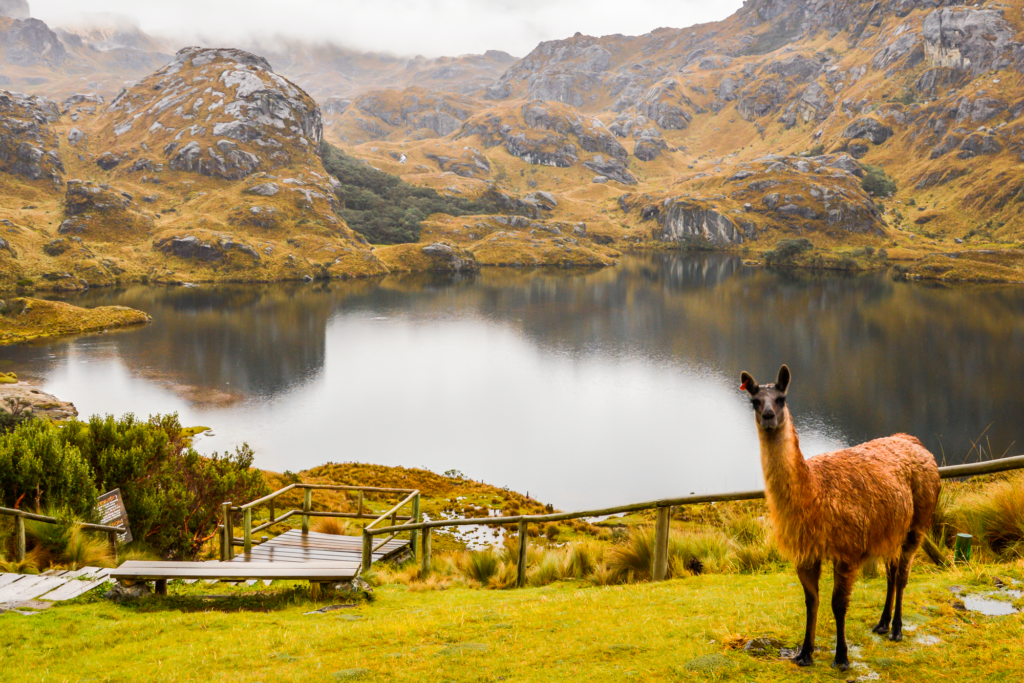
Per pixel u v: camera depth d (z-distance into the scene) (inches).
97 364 3499.0
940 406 2800.2
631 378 3518.7
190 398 2893.7
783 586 270.4
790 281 7805.1
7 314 4591.5
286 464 2044.8
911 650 180.9
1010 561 267.3
